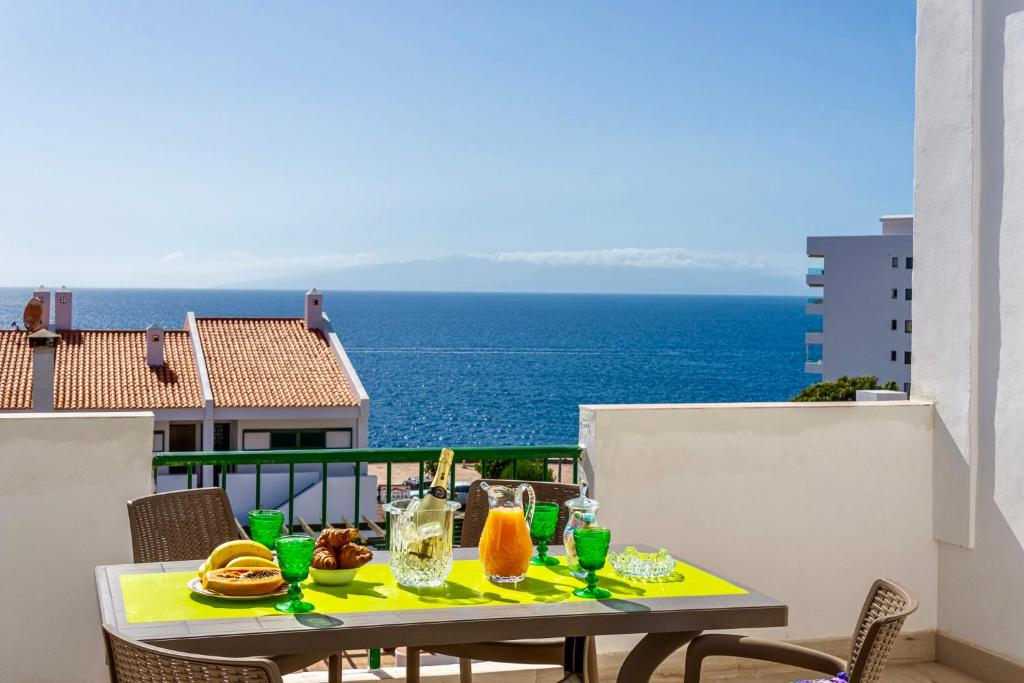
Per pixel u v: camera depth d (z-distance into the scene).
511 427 73.81
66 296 32.31
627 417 3.90
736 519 4.07
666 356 130.75
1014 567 3.99
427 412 80.75
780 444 4.13
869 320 69.06
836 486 4.22
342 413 30.14
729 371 114.81
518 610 2.21
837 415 4.22
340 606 2.20
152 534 2.83
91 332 32.31
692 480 4.00
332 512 29.20
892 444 4.30
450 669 3.74
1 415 3.41
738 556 4.07
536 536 2.68
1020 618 3.96
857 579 4.26
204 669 1.69
